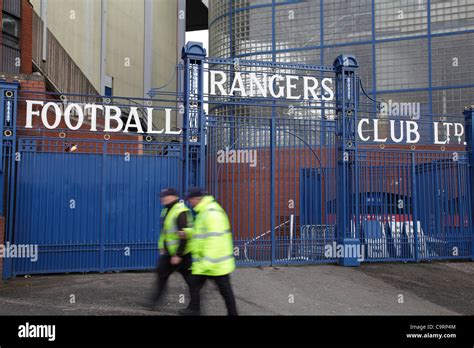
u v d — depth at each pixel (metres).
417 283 8.61
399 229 10.67
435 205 10.95
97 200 9.09
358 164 10.37
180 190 9.46
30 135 10.31
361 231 10.43
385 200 10.64
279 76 10.27
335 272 9.30
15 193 8.71
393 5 15.95
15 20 13.38
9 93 8.56
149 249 9.30
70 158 8.99
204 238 5.51
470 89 14.96
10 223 8.48
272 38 16.80
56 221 8.84
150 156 9.43
